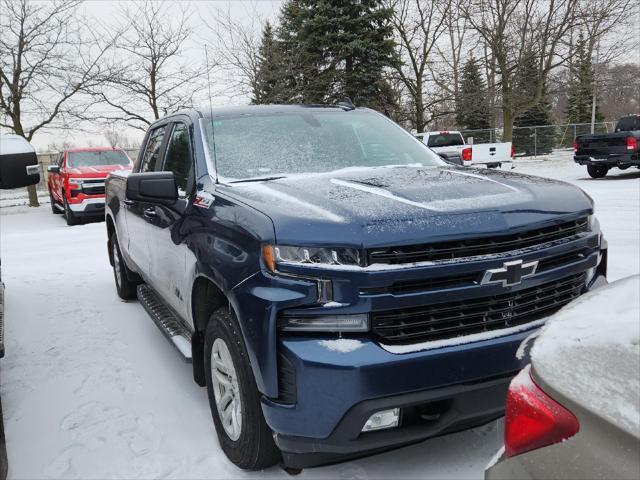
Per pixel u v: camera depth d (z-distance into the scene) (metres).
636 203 10.51
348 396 2.25
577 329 1.44
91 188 14.07
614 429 1.18
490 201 2.65
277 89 20.16
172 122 4.32
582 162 16.19
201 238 3.03
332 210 2.54
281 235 2.44
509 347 2.41
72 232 12.66
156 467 2.93
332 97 25.66
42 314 5.88
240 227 2.66
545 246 2.61
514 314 2.54
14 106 19.80
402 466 2.79
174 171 3.98
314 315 2.35
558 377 1.34
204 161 3.52
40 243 11.19
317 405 2.30
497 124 43.00
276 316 2.39
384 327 2.34
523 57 24.66
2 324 4.05
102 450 3.13
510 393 1.47
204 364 3.09
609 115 50.41
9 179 3.18
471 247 2.44
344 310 2.32
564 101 48.66
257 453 2.64
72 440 3.26
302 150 3.73
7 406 3.76
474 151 19.02
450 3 25.48
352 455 2.50
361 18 26.06
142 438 3.24
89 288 6.98
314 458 2.48
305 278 2.37
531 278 2.54
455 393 2.35
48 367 4.39
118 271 6.20
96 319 5.59
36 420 3.53
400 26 28.52
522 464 1.38
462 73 29.84
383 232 2.37
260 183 3.20
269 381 2.40
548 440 1.33
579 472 1.23
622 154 15.28
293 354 2.33
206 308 3.25
